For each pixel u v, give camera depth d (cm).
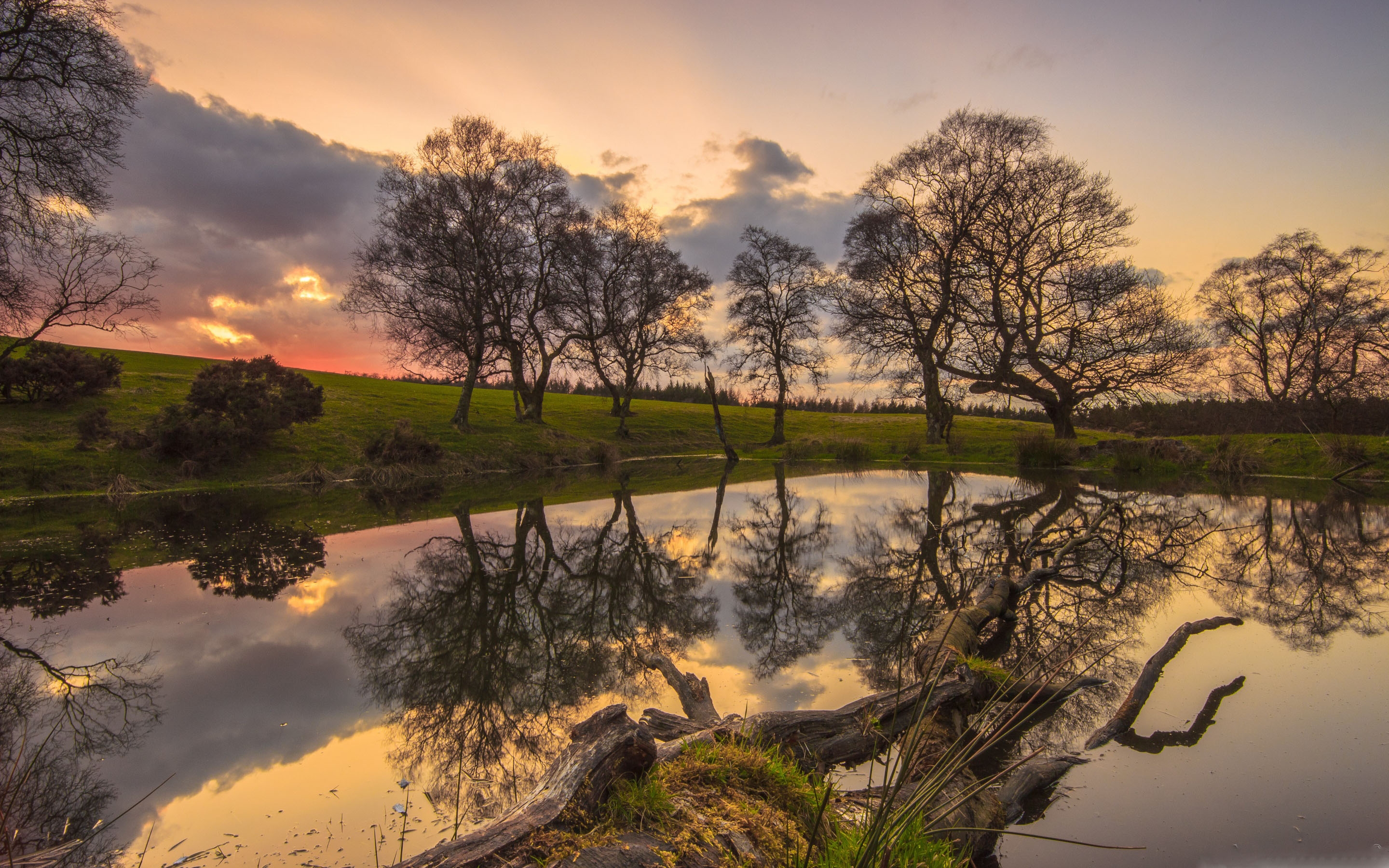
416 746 448
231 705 521
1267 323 3844
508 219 3288
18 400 2314
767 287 3928
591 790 280
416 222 2941
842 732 412
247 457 2380
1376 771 379
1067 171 2722
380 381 5644
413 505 1808
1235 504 1619
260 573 995
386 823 353
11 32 1493
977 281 2992
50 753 440
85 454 2047
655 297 3872
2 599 855
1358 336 3294
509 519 1559
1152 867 295
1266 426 3675
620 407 4625
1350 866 292
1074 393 2889
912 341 3194
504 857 243
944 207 2970
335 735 467
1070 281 2739
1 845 327
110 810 368
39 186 1590
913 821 264
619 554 1166
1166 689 507
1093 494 1855
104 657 638
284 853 324
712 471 2991
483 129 3108
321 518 1548
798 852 252
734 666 588
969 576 917
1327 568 959
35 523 1434
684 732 418
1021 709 268
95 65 1594
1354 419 3438
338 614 788
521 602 842
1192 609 751
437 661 626
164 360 4694
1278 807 343
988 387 2986
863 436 4362
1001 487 2084
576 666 607
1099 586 869
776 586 921
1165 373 2641
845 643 650
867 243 3088
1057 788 368
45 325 1831
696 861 254
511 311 3394
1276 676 533
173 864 318
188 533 1327
